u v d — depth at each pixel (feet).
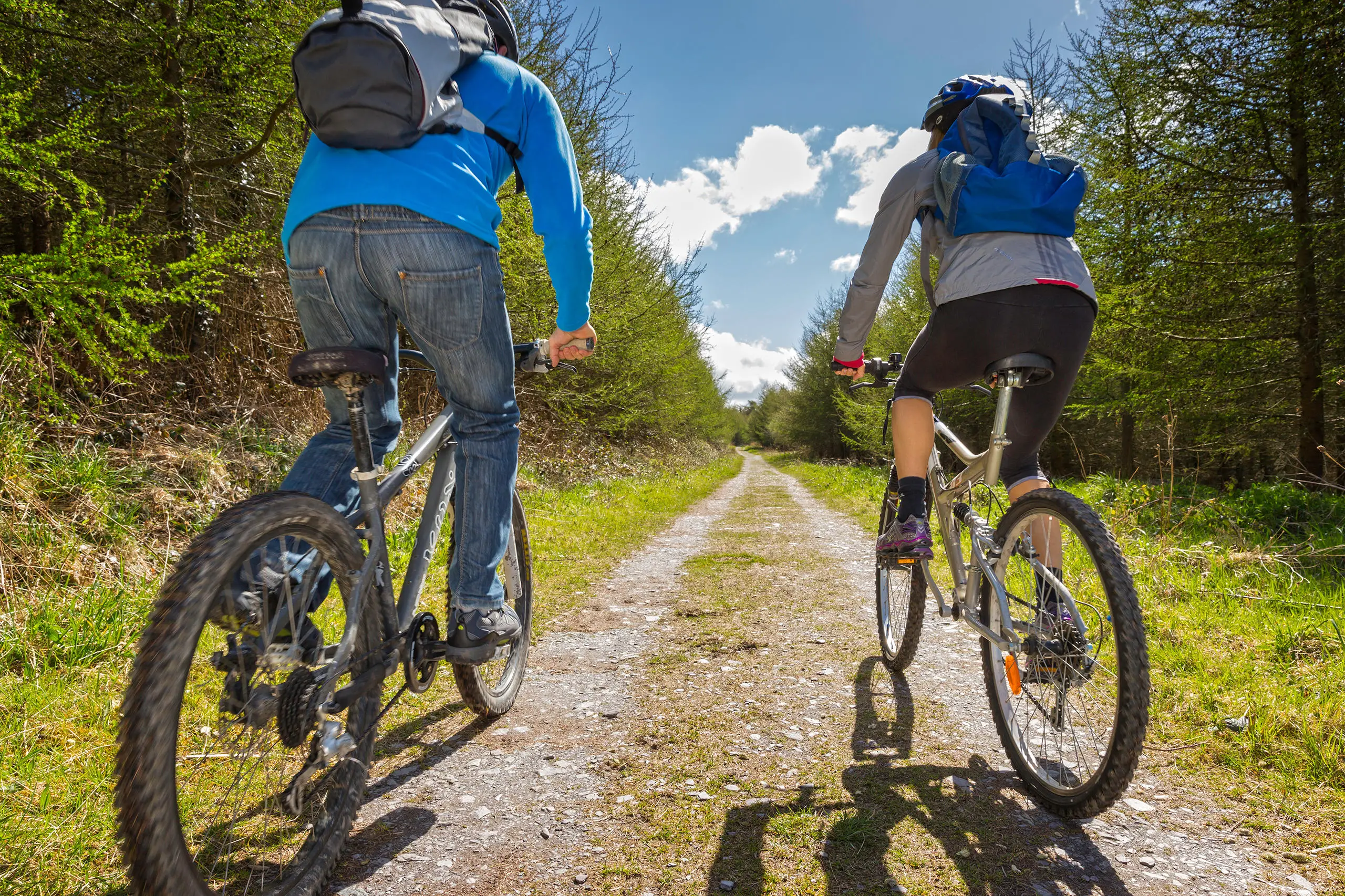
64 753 6.76
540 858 5.63
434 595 12.77
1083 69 36.35
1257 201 30.89
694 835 5.94
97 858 5.22
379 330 5.35
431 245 4.84
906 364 7.68
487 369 5.55
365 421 4.98
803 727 8.16
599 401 37.91
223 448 16.66
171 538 12.96
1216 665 8.98
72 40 14.53
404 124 4.74
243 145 18.95
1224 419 35.99
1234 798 6.26
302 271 5.03
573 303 6.00
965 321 6.50
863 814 6.24
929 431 7.50
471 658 6.08
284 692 4.55
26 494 11.51
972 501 8.18
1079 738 6.08
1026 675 6.51
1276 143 30.96
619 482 39.63
